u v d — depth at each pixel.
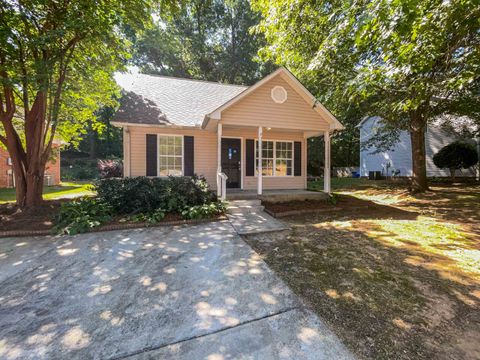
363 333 2.00
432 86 3.93
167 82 11.40
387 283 2.85
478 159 12.84
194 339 1.92
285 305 2.39
